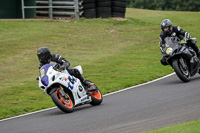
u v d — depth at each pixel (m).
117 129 22.72
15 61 64.31
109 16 108.62
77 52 71.56
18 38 83.31
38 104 37.88
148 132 19.94
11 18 107.19
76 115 28.72
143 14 137.50
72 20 104.06
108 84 45.00
